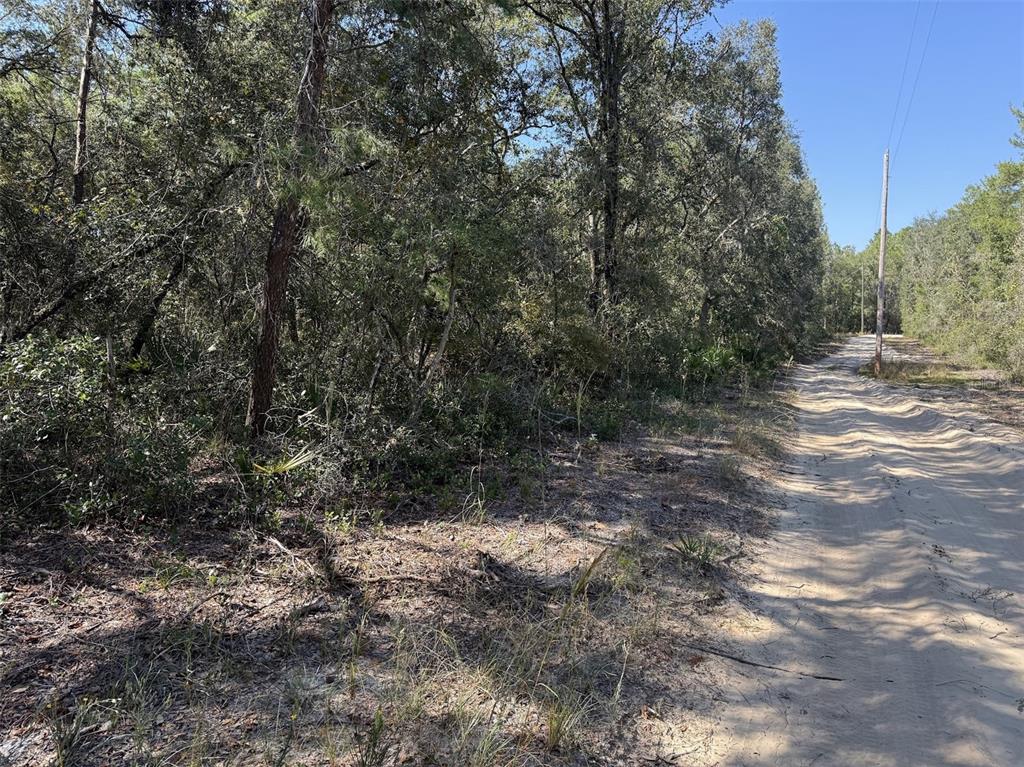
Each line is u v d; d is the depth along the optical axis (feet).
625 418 37.04
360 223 23.24
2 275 22.17
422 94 27.84
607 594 15.07
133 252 24.40
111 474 16.48
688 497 23.29
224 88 27.86
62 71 28.71
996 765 9.69
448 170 28.71
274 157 20.94
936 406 48.75
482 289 28.50
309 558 15.51
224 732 9.42
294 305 27.68
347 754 9.14
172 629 11.90
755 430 36.78
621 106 48.70
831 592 16.43
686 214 62.75
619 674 12.00
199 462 20.98
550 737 9.85
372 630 12.63
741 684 12.09
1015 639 13.65
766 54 75.15
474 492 21.43
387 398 25.81
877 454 32.32
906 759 9.92
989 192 108.06
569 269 39.68
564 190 43.27
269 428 23.34
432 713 10.30
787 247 92.02
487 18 40.04
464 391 29.09
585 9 48.21
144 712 9.69
